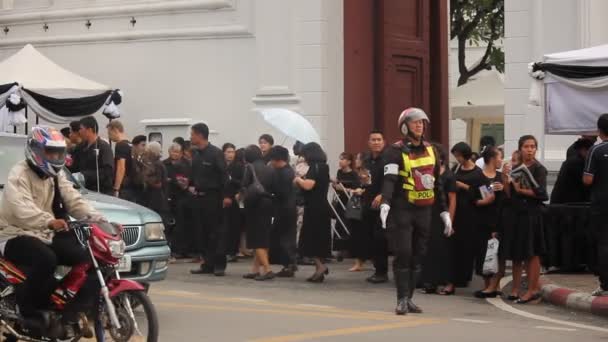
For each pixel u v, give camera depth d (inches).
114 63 896.9
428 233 480.7
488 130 1352.1
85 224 329.4
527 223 522.0
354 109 832.3
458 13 1285.7
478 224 561.0
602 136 509.0
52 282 330.6
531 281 526.9
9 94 703.7
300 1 812.6
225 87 845.2
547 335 421.1
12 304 339.6
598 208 503.2
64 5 930.7
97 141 582.6
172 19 871.1
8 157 449.4
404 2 874.8
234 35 840.3
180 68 865.5
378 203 501.7
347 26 828.6
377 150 601.9
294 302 514.6
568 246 605.0
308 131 668.7
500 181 558.9
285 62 817.5
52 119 719.7
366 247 646.5
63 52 924.0
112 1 902.4
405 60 874.1
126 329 327.6
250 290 560.7
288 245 617.6
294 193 614.2
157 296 527.5
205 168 633.0
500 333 423.8
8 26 965.2
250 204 603.5
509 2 748.0
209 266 633.6
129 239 441.1
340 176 709.3
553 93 598.5
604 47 609.9
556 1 733.3
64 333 333.4
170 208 724.7
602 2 733.3
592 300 494.0
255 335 407.8
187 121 838.5
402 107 870.4
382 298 537.0
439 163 481.1
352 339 401.1
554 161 717.3
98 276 326.3
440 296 550.0
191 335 407.5
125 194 652.7
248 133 832.9
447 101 927.0
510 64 748.6
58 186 340.8
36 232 338.3
